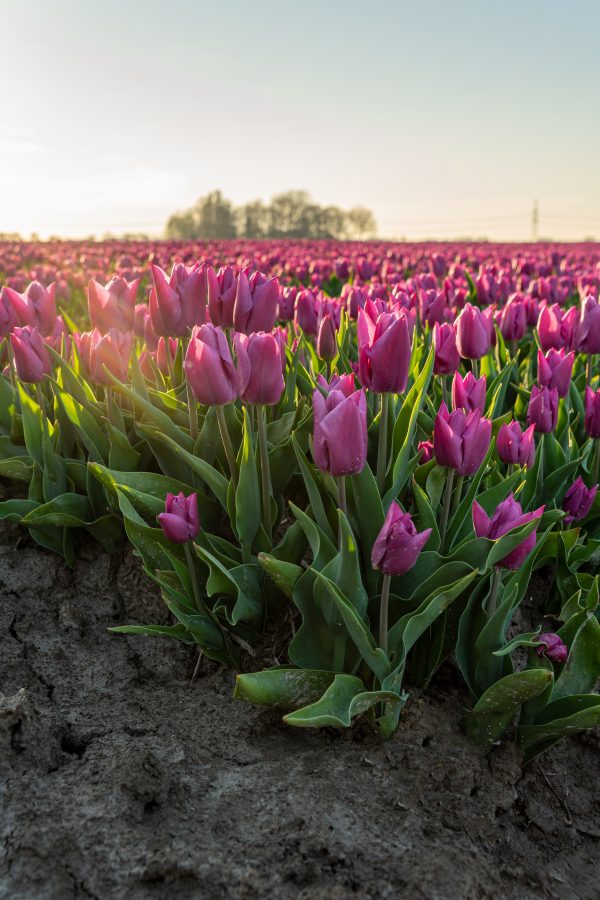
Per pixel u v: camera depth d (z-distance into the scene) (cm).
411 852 197
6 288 336
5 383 374
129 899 183
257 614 260
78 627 295
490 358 418
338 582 223
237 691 210
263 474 261
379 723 231
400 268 1074
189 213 11794
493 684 223
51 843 196
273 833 199
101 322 306
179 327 279
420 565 240
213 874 187
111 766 223
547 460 339
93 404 341
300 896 182
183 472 306
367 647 214
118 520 320
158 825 203
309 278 950
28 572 320
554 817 231
